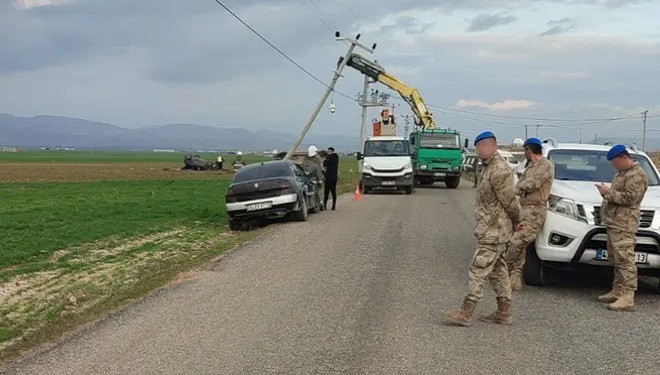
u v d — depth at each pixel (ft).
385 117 136.56
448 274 35.50
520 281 32.14
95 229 56.90
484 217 24.89
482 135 24.39
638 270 30.35
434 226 56.59
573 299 30.42
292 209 59.88
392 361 21.26
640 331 24.98
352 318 26.58
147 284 33.94
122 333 24.86
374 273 35.78
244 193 59.62
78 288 34.09
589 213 30.78
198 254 45.06
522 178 31.65
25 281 36.40
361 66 144.05
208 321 26.35
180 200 90.79
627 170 28.12
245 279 34.86
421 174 121.70
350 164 289.74
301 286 32.73
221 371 20.44
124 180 156.15
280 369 20.56
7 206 80.84
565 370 20.45
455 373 20.13
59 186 129.59
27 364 21.47
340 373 20.16
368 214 68.03
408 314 27.20
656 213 30.19
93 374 20.38
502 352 22.22
